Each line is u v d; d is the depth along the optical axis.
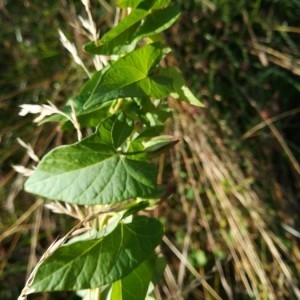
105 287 0.17
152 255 0.17
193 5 0.45
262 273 0.40
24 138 0.46
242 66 0.44
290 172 0.45
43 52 0.47
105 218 0.17
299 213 0.44
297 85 0.44
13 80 0.47
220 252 0.42
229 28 0.45
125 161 0.15
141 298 0.16
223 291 0.42
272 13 0.45
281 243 0.41
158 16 0.18
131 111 0.18
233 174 0.43
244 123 0.45
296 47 0.45
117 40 0.17
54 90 0.47
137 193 0.15
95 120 0.18
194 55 0.44
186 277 0.43
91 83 0.18
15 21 0.47
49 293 0.43
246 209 0.42
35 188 0.14
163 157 0.43
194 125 0.43
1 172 0.46
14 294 0.43
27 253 0.45
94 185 0.15
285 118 0.46
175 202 0.43
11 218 0.45
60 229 0.44
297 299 0.41
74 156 0.15
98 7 0.46
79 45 0.45
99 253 0.15
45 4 0.47
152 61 0.17
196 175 0.44
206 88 0.44
